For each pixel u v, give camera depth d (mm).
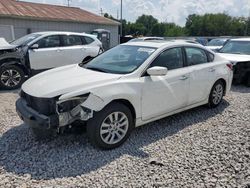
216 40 17250
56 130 3652
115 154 3746
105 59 4805
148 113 4309
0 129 4551
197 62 5254
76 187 2979
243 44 9508
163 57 4570
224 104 6145
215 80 5547
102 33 19250
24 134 4348
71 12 21547
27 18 16578
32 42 8711
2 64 7680
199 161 3531
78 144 4004
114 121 3896
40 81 4125
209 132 4516
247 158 3588
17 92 7496
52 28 18125
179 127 4742
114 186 3000
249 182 3057
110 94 3748
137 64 4332
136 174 3236
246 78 8250
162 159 3592
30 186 2994
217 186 2996
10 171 3291
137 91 4055
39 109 3699
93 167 3395
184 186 2998
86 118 3615
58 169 3342
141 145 4027
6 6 17672
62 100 3537
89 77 4031
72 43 9648
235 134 4398
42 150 3812
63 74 4316
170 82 4531
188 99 4988
